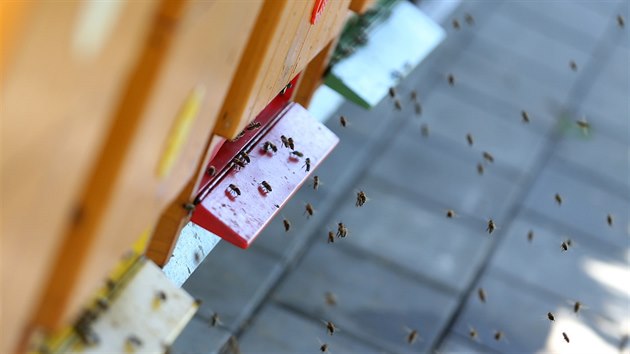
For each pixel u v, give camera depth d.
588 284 2.32
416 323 2.12
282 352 1.99
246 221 1.40
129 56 0.95
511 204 2.53
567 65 3.30
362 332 2.07
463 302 2.20
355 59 2.01
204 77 1.07
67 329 1.12
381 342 2.06
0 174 0.83
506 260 2.33
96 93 0.93
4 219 0.86
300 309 2.08
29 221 0.90
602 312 2.26
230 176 1.43
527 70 3.19
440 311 2.16
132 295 1.19
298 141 1.57
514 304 2.22
